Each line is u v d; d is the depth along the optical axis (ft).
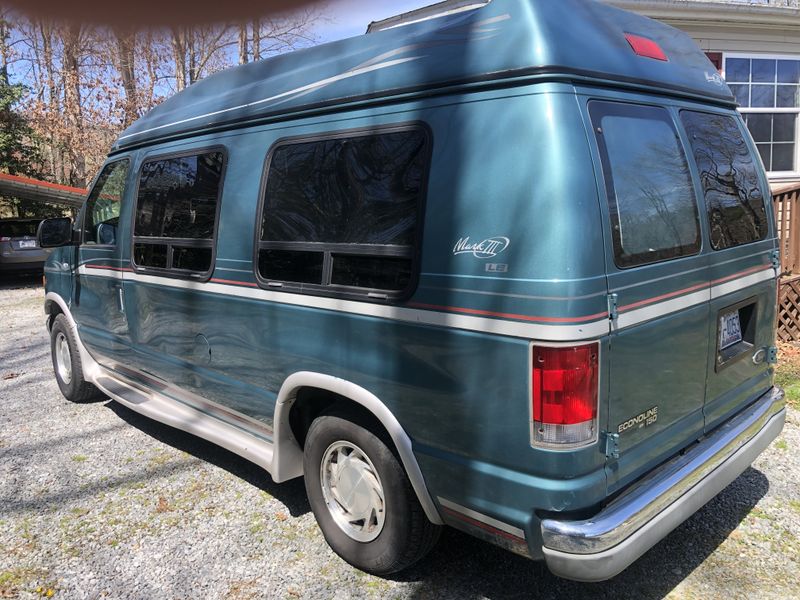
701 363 9.09
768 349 11.12
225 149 11.37
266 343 10.38
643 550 7.34
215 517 11.47
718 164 9.87
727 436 9.43
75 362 17.31
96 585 9.57
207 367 11.98
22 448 14.79
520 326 7.00
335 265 9.15
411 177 8.21
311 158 9.66
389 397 8.46
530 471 7.13
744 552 9.93
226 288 11.14
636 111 8.21
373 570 9.45
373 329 8.55
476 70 7.60
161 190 13.11
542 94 7.11
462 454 7.74
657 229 8.11
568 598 8.96
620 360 7.40
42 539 10.84
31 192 45.73
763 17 29.73
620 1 27.43
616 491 7.60
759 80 31.99
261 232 10.40
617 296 7.27
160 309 13.12
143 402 14.20
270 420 10.75
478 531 7.88
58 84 60.13
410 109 8.32
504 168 7.27
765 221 11.10
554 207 6.87
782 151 33.01
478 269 7.38
